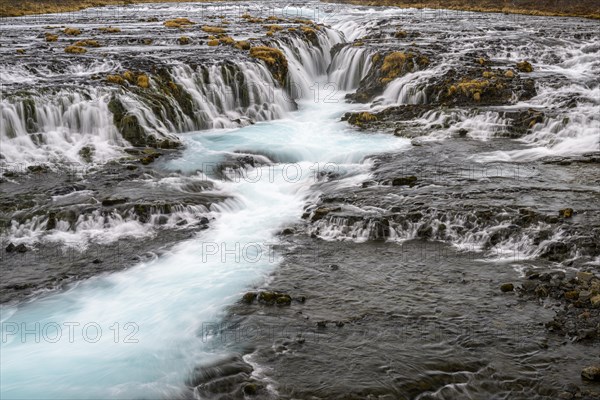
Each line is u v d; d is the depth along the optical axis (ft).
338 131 65.00
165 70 70.49
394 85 78.18
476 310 31.30
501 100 70.49
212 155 55.67
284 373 26.66
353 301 32.60
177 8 199.72
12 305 32.65
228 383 26.07
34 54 81.92
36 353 28.45
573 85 72.59
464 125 64.08
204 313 31.68
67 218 41.86
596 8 151.74
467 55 89.30
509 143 59.36
